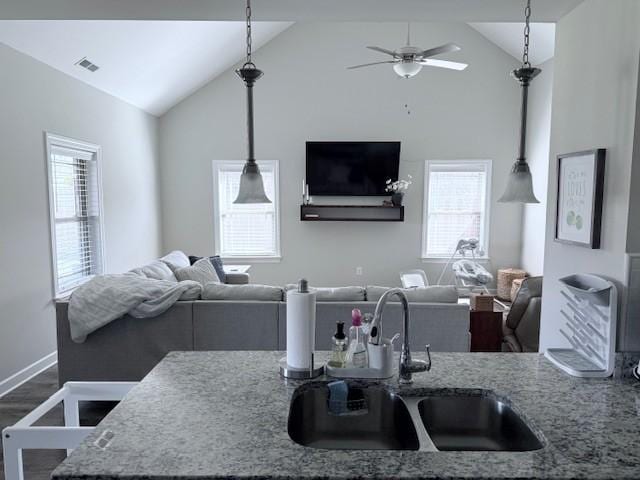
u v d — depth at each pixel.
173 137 6.64
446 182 6.71
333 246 6.76
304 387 1.52
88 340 3.17
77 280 4.63
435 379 1.57
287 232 6.75
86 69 4.43
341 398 1.49
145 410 1.33
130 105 5.72
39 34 3.60
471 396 1.50
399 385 1.52
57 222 4.32
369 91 6.54
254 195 1.74
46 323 3.97
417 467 1.04
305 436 1.52
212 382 1.54
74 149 4.46
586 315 1.71
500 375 1.61
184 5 2.38
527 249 6.46
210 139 6.64
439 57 6.47
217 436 1.17
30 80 3.77
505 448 1.42
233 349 3.19
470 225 6.78
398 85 6.53
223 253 6.83
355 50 6.48
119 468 1.03
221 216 6.79
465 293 6.71
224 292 3.25
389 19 2.56
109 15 2.54
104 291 3.14
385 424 1.54
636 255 1.68
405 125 6.57
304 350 1.55
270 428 1.22
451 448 1.46
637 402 1.39
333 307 3.14
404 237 6.74
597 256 1.91
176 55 5.16
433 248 6.83
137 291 3.15
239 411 1.32
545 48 5.67
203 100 6.58
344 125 6.58
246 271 6.27
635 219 1.71
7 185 3.51
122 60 4.64
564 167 2.16
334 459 1.07
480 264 6.78
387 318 3.16
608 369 1.59
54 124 4.11
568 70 2.19
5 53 3.48
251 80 1.71
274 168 6.66
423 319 3.15
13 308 3.58
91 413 3.12
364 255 6.77
